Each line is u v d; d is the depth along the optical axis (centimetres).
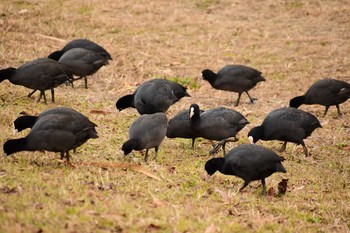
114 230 889
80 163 1208
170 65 2194
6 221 851
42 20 2486
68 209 926
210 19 2742
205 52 2364
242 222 1020
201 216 1009
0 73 1563
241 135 1577
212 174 1228
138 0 2906
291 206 1144
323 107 1911
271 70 2200
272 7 2958
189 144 1504
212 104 1861
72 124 1159
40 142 1133
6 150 1123
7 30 2294
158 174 1208
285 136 1431
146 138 1271
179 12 2798
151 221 929
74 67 1783
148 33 2509
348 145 1562
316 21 2786
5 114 1462
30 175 1076
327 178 1327
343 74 2172
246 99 1945
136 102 1566
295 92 2017
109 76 2019
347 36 2594
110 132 1470
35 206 927
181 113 1455
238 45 2456
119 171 1191
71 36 2386
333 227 1096
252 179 1188
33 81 1564
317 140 1598
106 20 2583
